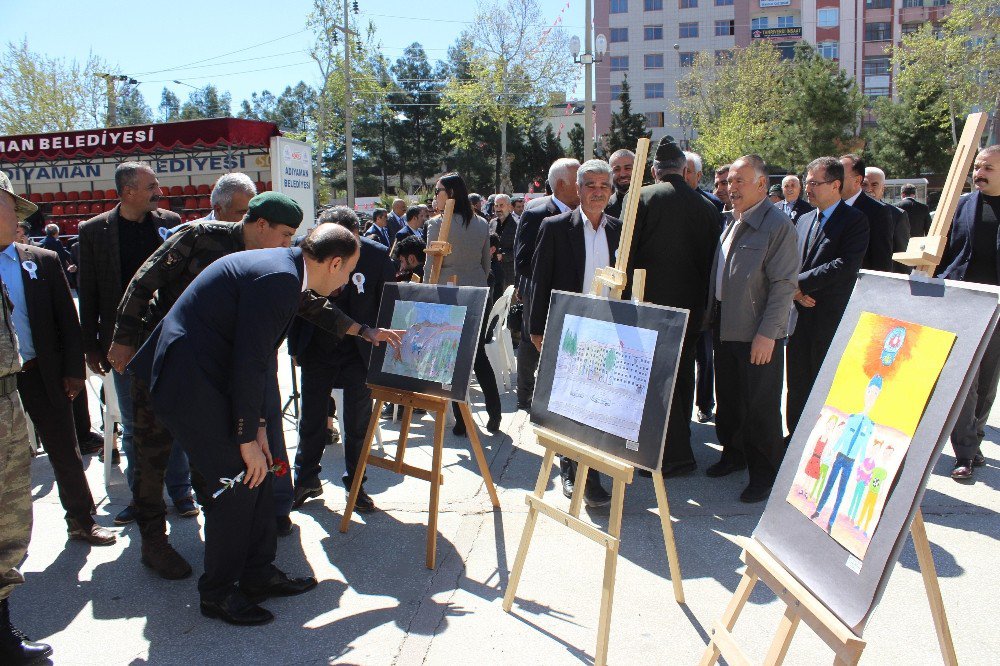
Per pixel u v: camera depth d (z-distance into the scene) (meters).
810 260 4.43
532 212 5.37
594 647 2.69
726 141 35.06
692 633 2.77
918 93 31.72
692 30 62.16
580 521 2.70
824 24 58.66
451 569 3.35
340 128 38.72
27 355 3.49
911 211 7.21
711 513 3.94
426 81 59.97
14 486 2.77
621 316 2.83
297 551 3.57
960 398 1.68
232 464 2.77
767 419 4.02
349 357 4.01
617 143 51.31
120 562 3.51
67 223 16.27
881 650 2.63
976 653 2.59
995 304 1.68
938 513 3.82
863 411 2.00
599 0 63.28
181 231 3.34
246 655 2.70
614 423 2.73
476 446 3.92
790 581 2.01
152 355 2.90
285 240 3.27
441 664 2.60
